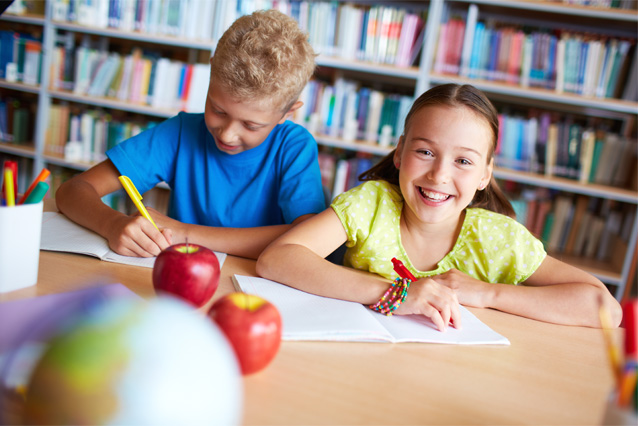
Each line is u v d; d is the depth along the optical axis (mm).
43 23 2766
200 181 1292
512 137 2410
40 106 2824
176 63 2645
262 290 781
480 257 1051
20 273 658
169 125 1315
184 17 2590
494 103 2674
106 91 2775
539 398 575
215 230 1038
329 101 2535
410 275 796
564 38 2338
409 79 2701
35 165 2869
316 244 965
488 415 520
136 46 2984
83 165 2779
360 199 1061
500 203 1220
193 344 305
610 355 407
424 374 593
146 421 276
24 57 2842
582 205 2432
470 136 942
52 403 279
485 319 827
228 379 318
